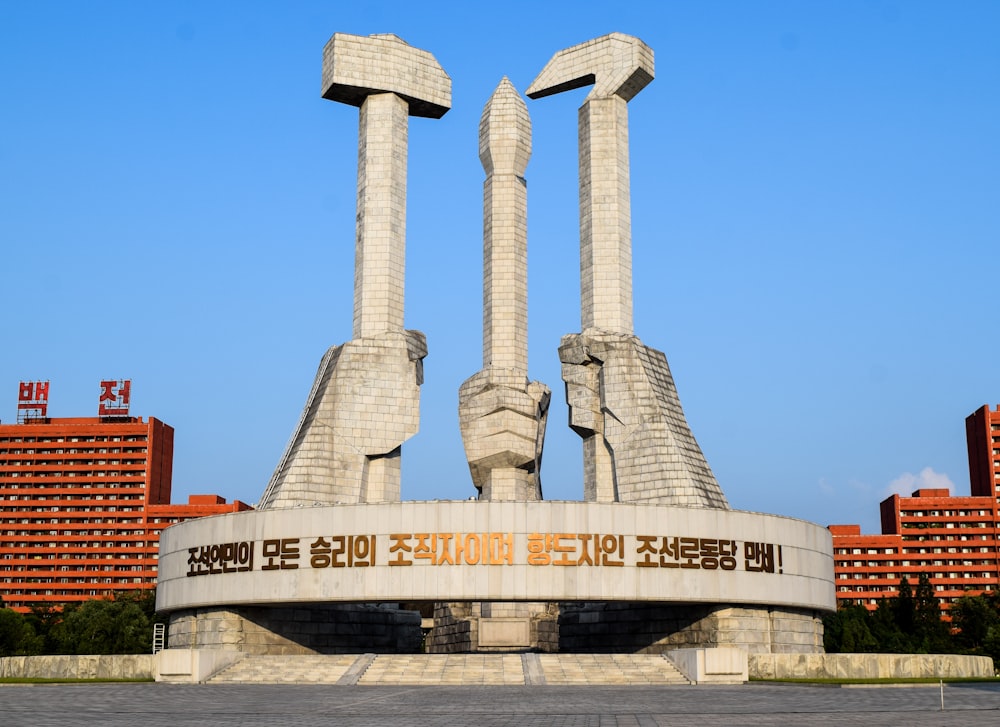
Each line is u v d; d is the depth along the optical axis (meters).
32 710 36.94
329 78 78.69
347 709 37.44
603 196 78.56
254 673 54.88
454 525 59.53
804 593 64.94
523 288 79.50
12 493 172.88
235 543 63.19
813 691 46.03
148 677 55.94
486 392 77.44
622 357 74.62
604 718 33.97
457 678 53.22
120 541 170.75
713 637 62.03
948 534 176.38
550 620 76.25
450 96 81.94
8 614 107.75
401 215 78.94
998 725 31.53
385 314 76.56
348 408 73.94
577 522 59.69
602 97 79.81
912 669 55.69
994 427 178.88
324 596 60.16
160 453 177.12
